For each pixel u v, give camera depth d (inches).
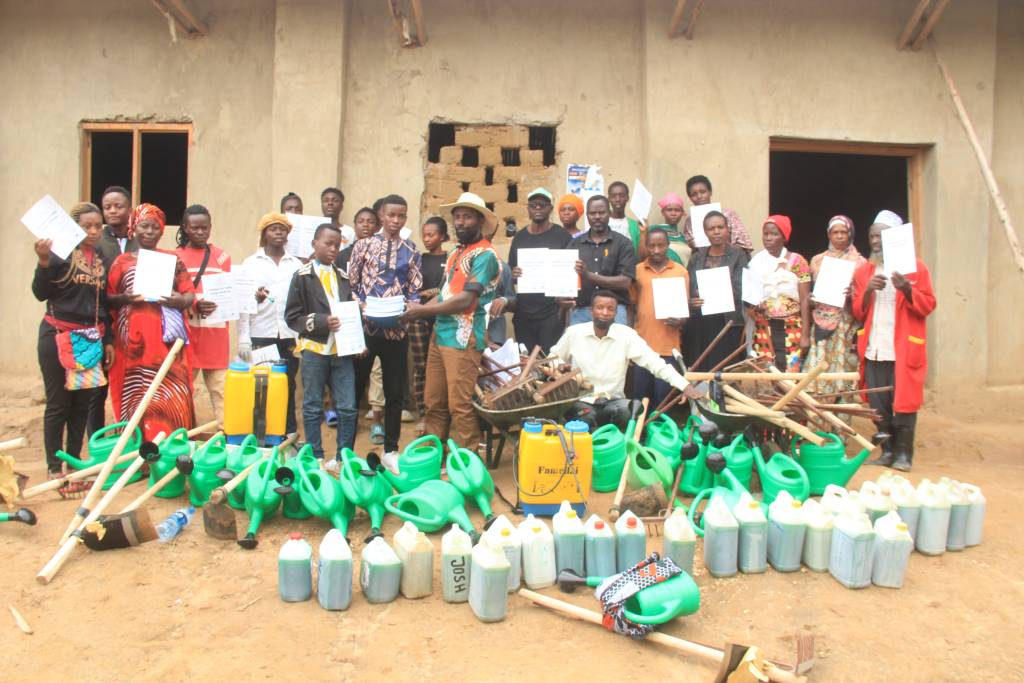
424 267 278.2
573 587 168.6
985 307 350.0
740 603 167.8
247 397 230.4
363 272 250.4
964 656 153.1
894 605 168.7
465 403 229.0
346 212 334.3
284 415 234.2
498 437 241.1
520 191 338.6
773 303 281.1
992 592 174.6
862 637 157.3
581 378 225.9
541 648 150.2
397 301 233.5
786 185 537.3
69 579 170.2
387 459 211.5
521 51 338.6
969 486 196.4
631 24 341.4
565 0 339.6
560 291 259.9
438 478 205.9
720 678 138.3
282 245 271.9
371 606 163.3
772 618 162.9
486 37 337.4
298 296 232.4
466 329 225.8
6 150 346.3
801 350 279.6
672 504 203.2
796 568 179.9
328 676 142.3
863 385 269.7
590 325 247.9
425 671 143.8
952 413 345.7
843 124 343.3
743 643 154.8
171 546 185.5
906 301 254.1
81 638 151.5
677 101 333.7
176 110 341.4
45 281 212.8
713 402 227.3
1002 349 358.3
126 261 229.3
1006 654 154.0
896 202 494.0
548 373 233.1
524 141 339.0
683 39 334.6
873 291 265.1
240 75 339.6
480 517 203.6
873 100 344.5
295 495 198.7
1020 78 362.0
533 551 169.6
